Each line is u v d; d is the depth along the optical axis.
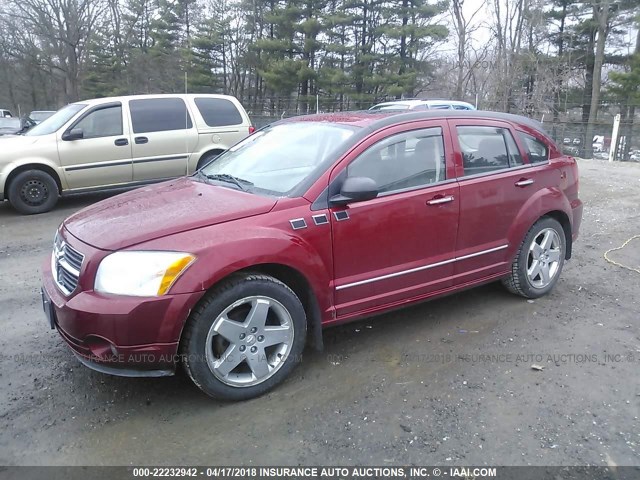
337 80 31.94
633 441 2.83
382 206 3.61
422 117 3.98
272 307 3.23
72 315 2.88
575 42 34.81
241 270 3.18
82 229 3.21
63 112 9.09
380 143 3.70
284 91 35.72
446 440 2.84
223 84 42.53
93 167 8.66
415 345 3.90
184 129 9.27
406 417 3.03
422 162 3.90
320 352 3.80
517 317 4.39
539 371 3.53
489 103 28.31
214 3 42.25
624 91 30.03
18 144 8.25
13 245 6.72
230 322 3.07
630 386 3.35
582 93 33.91
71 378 3.46
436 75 33.84
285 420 3.01
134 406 3.15
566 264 5.82
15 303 4.75
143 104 9.05
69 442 2.82
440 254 3.99
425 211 3.82
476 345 3.90
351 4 33.25
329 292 3.46
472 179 4.11
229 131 9.68
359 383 3.39
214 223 3.10
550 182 4.68
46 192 8.48
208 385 3.06
